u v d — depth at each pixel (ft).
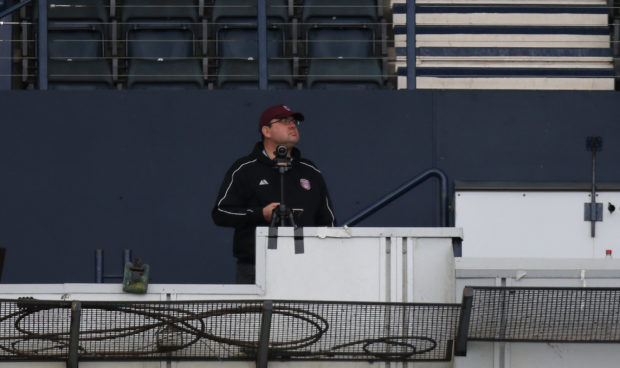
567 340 58.90
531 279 59.88
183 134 88.58
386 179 88.58
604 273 59.62
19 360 58.65
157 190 88.02
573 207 88.07
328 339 59.47
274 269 60.59
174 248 87.56
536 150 88.89
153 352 59.06
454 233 60.75
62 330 58.70
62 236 87.35
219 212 65.51
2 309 58.13
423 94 89.25
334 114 88.99
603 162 88.84
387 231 60.80
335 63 98.07
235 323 59.16
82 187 87.81
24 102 88.33
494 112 89.10
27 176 87.81
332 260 60.64
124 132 88.43
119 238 87.51
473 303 58.75
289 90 89.04
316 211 66.64
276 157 64.54
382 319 59.52
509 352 59.62
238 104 88.99
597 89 97.50
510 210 87.97
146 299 60.08
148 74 97.09
